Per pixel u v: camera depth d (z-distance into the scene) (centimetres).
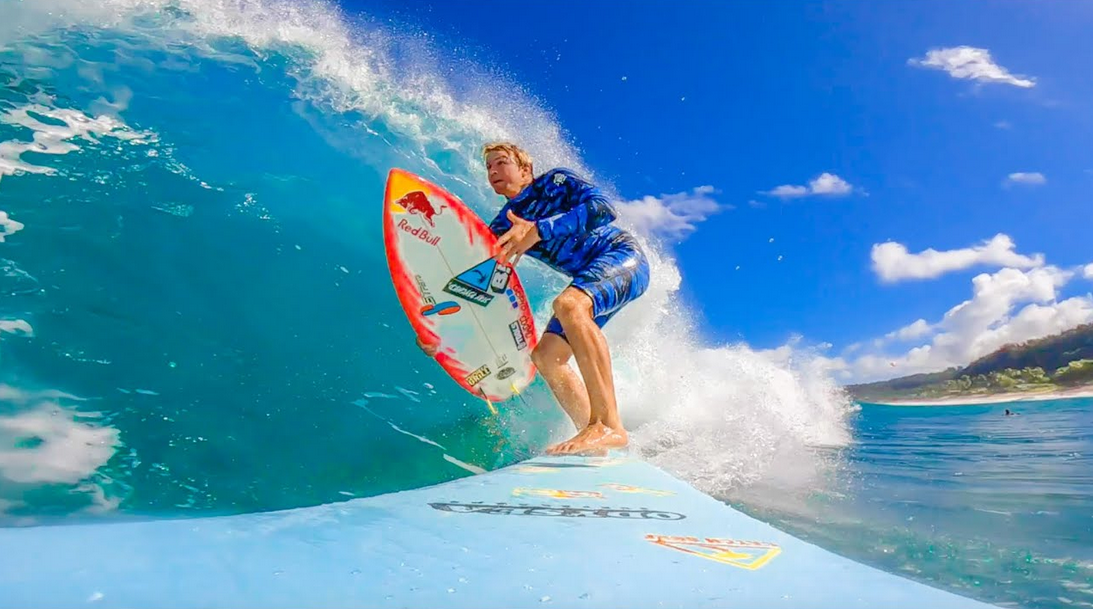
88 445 243
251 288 364
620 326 548
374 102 587
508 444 366
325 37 584
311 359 346
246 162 464
